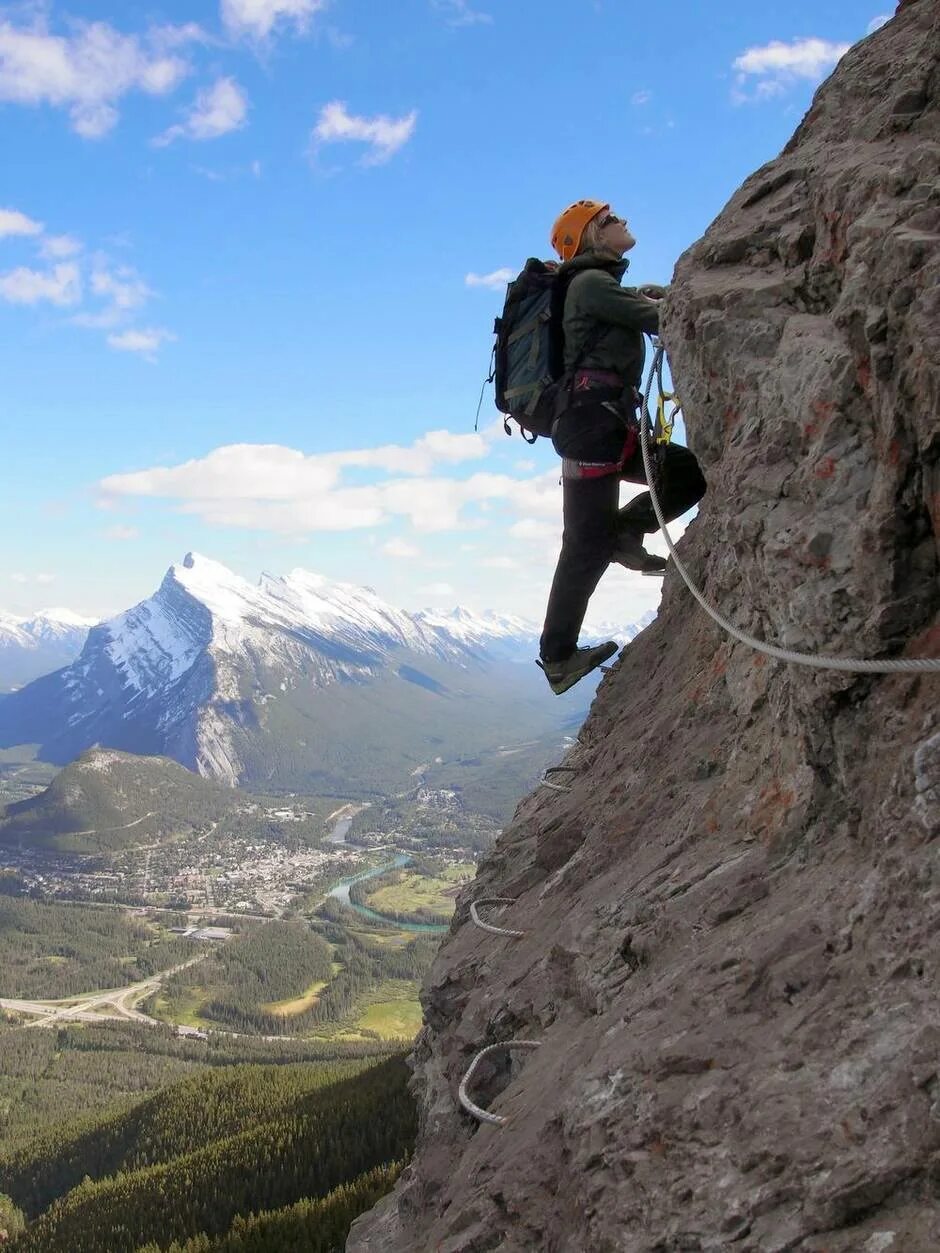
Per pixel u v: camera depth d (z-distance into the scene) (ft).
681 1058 11.14
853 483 12.35
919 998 9.39
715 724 19.98
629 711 27.07
